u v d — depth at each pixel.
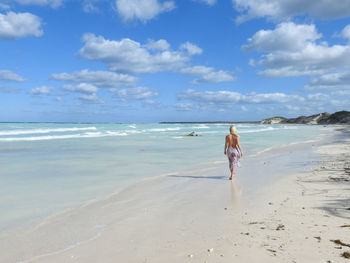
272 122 177.12
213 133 41.22
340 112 148.00
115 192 6.74
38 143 20.55
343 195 6.05
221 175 9.12
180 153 15.51
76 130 43.16
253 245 3.56
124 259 3.26
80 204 5.68
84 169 10.02
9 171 9.34
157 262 3.17
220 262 3.12
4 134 30.95
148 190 6.97
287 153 15.49
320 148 18.05
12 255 3.40
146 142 23.23
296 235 3.86
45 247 3.62
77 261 3.23
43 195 6.37
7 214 5.00
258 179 8.32
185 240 3.79
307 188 6.87
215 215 4.91
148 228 4.29
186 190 6.98
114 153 15.12
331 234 3.87
